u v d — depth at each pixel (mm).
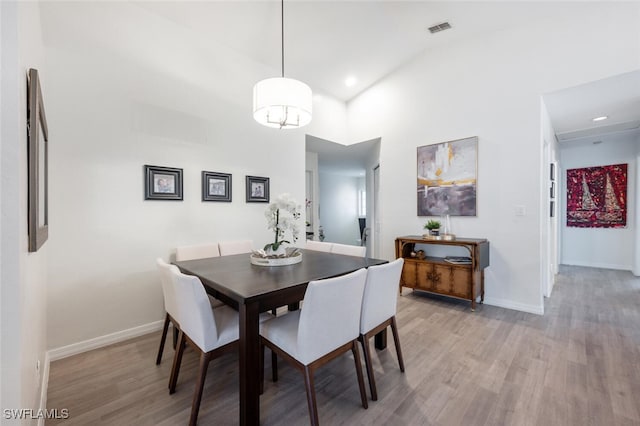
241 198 3381
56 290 2168
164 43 2760
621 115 3646
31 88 1241
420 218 3926
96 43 2359
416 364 2023
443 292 3299
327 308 1413
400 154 4133
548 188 3600
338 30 3168
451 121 3588
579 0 2646
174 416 1528
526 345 2289
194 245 2748
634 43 2463
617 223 4992
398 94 4145
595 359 2059
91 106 2330
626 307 3143
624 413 1515
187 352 2248
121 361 2102
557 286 4008
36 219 1250
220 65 3193
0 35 972
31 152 1225
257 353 1438
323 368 1999
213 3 2629
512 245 3148
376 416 1512
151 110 2668
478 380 1826
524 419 1482
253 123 3512
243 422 1397
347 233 8711
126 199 2510
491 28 3213
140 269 2592
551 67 2889
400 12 2961
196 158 2982
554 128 4234
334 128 4672
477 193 3379
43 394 1607
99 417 1521
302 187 4109
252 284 1596
